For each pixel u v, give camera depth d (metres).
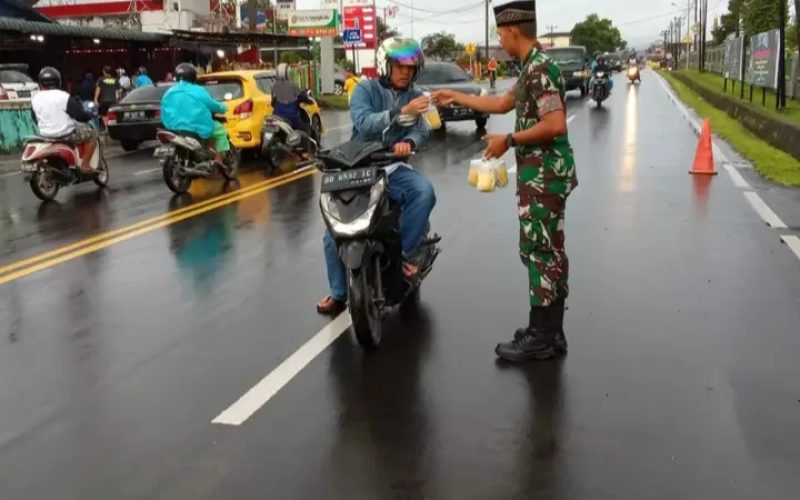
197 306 6.30
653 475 3.63
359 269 5.01
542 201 4.81
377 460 3.84
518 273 6.99
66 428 4.27
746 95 23.78
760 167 12.46
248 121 15.16
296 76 37.66
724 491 3.48
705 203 9.84
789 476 3.60
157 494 3.59
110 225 9.53
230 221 9.58
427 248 6.01
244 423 4.27
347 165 5.03
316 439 4.06
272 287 6.75
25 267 7.59
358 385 4.72
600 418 4.20
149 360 5.20
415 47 5.45
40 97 11.40
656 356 5.02
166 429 4.22
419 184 5.61
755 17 27.59
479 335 5.50
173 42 28.83
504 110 5.12
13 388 4.81
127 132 18.12
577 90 37.34
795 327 5.48
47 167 11.29
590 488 3.54
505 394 4.54
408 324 5.76
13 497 3.60
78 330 5.81
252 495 3.56
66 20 37.50
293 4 44.38
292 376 4.87
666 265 7.09
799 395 4.43
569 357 5.05
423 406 4.41
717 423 4.11
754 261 7.16
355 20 44.84
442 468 3.74
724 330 5.45
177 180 11.70
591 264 7.18
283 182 12.74
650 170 12.64
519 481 3.61
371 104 5.44
